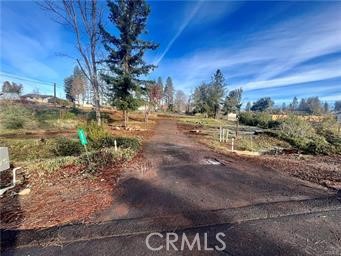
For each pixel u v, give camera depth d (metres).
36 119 20.42
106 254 2.99
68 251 3.06
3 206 4.51
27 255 2.98
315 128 19.36
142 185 5.74
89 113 26.67
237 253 3.03
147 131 19.62
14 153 9.86
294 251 3.08
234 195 5.13
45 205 4.55
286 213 4.24
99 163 7.51
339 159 10.16
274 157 10.30
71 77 62.34
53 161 7.61
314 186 5.86
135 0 18.64
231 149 11.96
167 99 81.69
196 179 6.32
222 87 54.84
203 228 3.66
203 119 45.44
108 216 4.07
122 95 19.78
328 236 3.46
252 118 36.22
